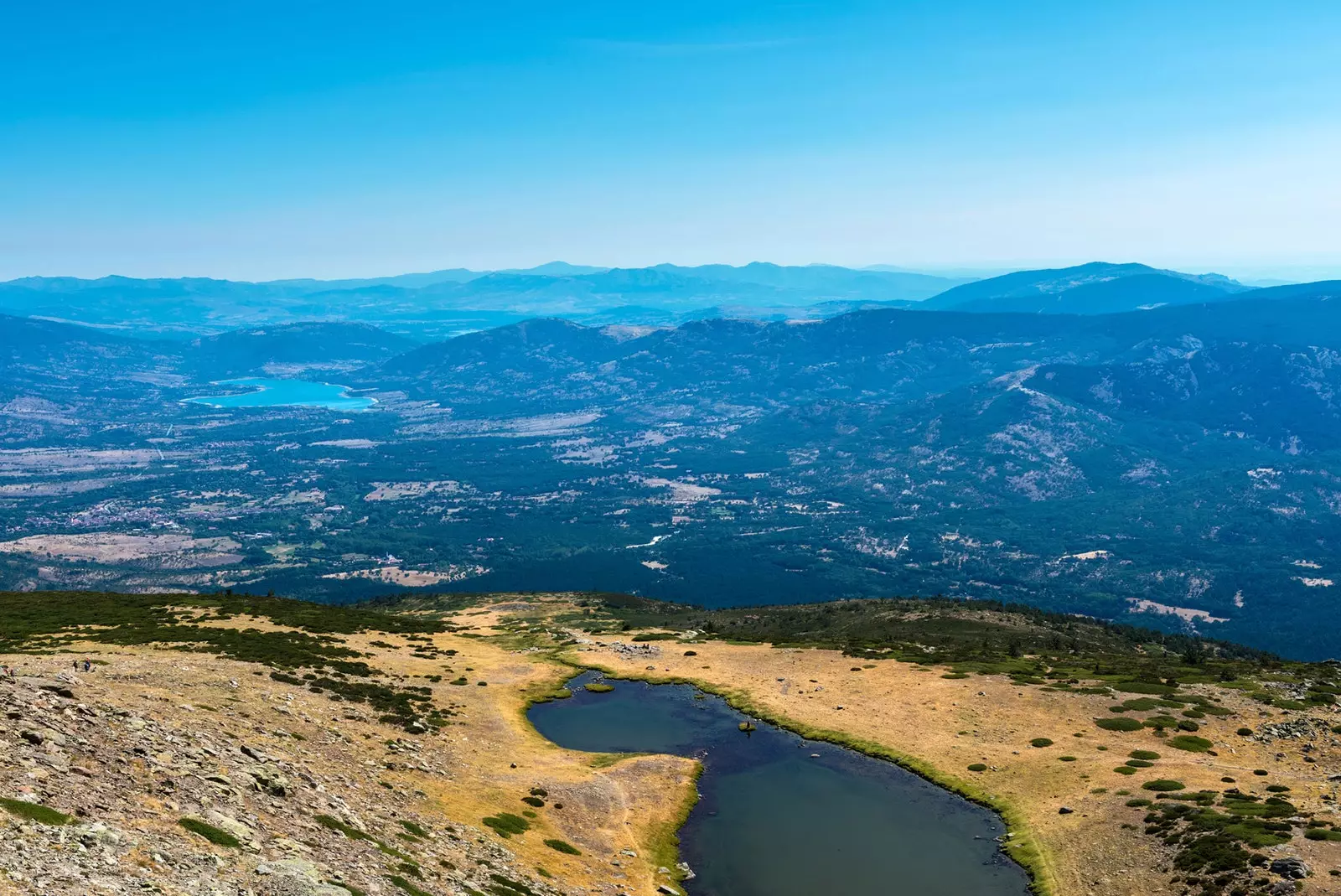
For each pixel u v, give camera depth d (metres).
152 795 42.47
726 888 66.62
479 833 62.25
